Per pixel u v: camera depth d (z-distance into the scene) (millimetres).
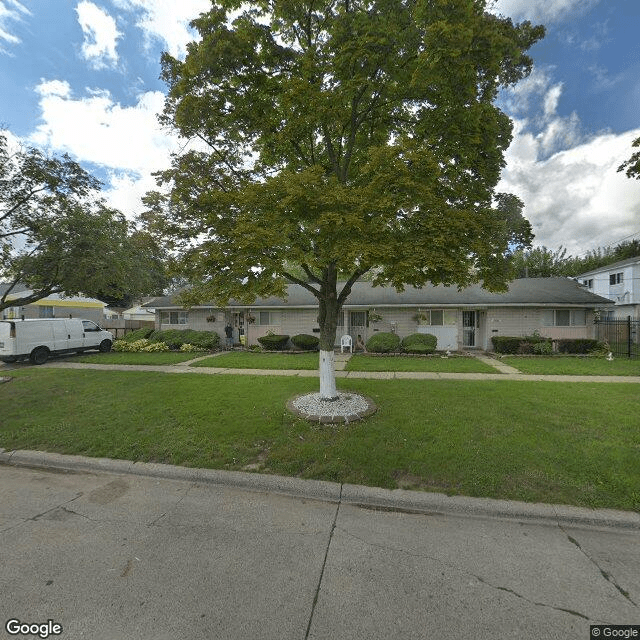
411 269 4363
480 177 5594
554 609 2227
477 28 4512
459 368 10844
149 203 5285
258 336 17531
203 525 3205
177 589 2406
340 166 6727
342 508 3518
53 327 14016
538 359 12781
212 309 17969
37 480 4199
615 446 4445
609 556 2756
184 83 5219
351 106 6094
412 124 6145
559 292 16062
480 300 15352
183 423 5621
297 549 2842
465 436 4832
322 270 6535
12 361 12977
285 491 3842
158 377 9648
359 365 11375
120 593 2375
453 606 2248
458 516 3355
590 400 6664
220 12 5191
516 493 3520
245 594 2357
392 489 3676
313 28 6023
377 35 5039
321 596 2336
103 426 5625
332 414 5773
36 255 9070
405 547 2865
